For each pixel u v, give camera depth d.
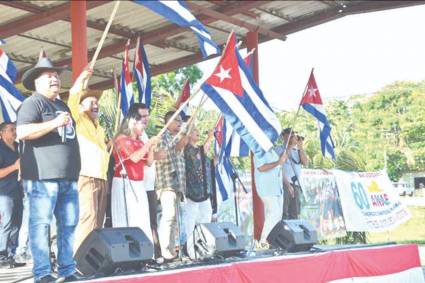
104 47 11.88
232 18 10.55
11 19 9.98
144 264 5.79
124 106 8.27
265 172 8.95
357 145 30.62
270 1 10.37
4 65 8.16
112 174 6.68
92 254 5.60
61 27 11.01
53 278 5.13
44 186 5.13
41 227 5.12
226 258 6.90
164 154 7.06
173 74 25.30
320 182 12.97
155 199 7.15
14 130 7.62
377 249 8.15
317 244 8.62
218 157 9.12
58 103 5.38
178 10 5.52
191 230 7.66
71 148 5.29
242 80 7.21
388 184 14.34
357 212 13.48
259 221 11.09
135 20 10.92
